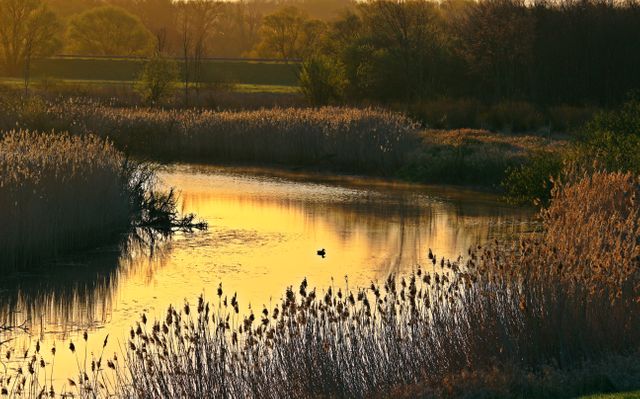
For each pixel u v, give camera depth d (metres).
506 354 14.30
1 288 22.31
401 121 48.81
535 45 69.94
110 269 24.36
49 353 17.34
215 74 108.06
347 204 35.62
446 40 77.69
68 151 27.94
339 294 14.27
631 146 29.58
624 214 20.12
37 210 24.77
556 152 37.50
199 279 23.33
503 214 33.41
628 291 15.26
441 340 14.56
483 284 15.41
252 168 46.16
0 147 27.42
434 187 40.34
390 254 26.31
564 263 15.15
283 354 13.82
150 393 13.21
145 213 31.48
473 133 51.25
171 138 49.38
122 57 136.38
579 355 14.45
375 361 13.99
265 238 28.72
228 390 13.15
